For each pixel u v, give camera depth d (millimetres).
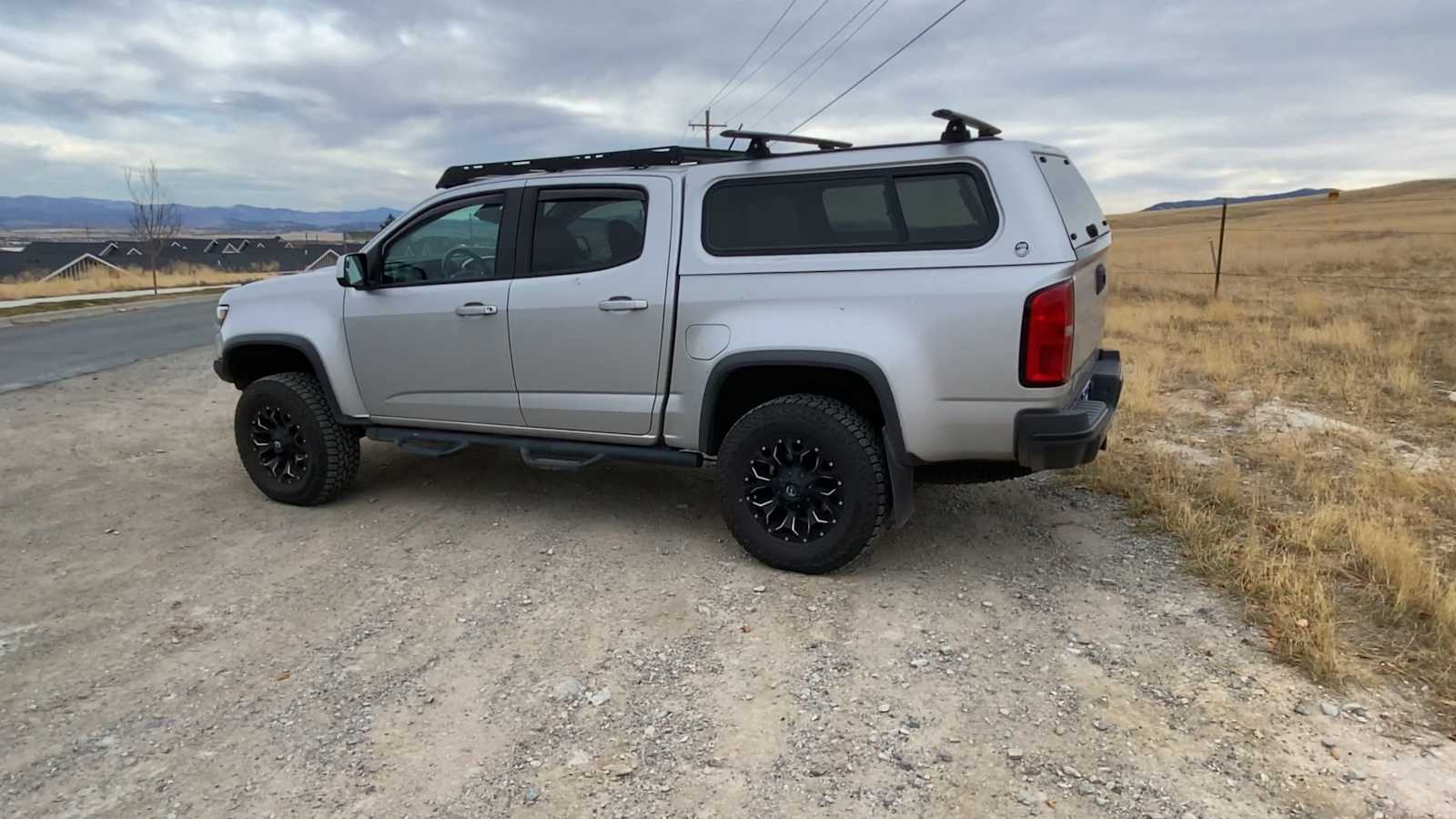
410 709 3113
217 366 5625
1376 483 4996
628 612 3840
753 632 3645
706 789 2662
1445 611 3389
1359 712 2961
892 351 3770
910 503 4055
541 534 4812
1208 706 3027
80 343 14414
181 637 3670
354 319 5043
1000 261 3615
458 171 5062
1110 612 3742
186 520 5152
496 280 4676
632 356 4367
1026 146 3703
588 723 3016
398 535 4836
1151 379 8094
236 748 2891
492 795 2643
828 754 2820
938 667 3340
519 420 4773
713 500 5340
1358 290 15617
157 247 52156
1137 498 5004
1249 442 6113
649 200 4316
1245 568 3938
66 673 3379
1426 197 72938
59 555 4598
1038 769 2723
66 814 2576
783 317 3975
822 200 3984
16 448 6863
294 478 5332
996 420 3701
